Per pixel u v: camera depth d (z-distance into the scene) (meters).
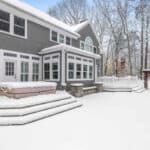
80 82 17.84
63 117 8.44
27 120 7.40
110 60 48.94
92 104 12.16
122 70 32.25
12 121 7.16
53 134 6.10
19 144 5.26
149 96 17.12
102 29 41.75
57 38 19.47
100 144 5.28
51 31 18.61
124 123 7.44
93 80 20.39
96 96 16.55
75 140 5.58
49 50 16.23
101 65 29.41
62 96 11.35
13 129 6.63
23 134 6.10
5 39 13.68
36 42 16.66
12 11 14.13
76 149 4.95
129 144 5.29
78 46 23.41
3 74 13.38
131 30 37.31
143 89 24.77
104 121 7.73
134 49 41.22
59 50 15.61
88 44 25.72
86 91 17.88
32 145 5.19
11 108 7.93
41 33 17.28
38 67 16.91
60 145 5.20
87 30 25.61
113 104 12.19
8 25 14.01
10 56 14.03
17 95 8.96
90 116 8.64
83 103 12.56
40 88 10.72
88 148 5.01
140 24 37.38
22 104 8.14
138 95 17.94
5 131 6.40
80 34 23.89
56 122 7.57
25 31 15.42
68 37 21.44
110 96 16.69
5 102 8.18
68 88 15.94
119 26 37.56
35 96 10.10
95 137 5.84
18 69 14.66
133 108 10.75
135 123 7.45
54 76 16.00
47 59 16.70
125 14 36.47
